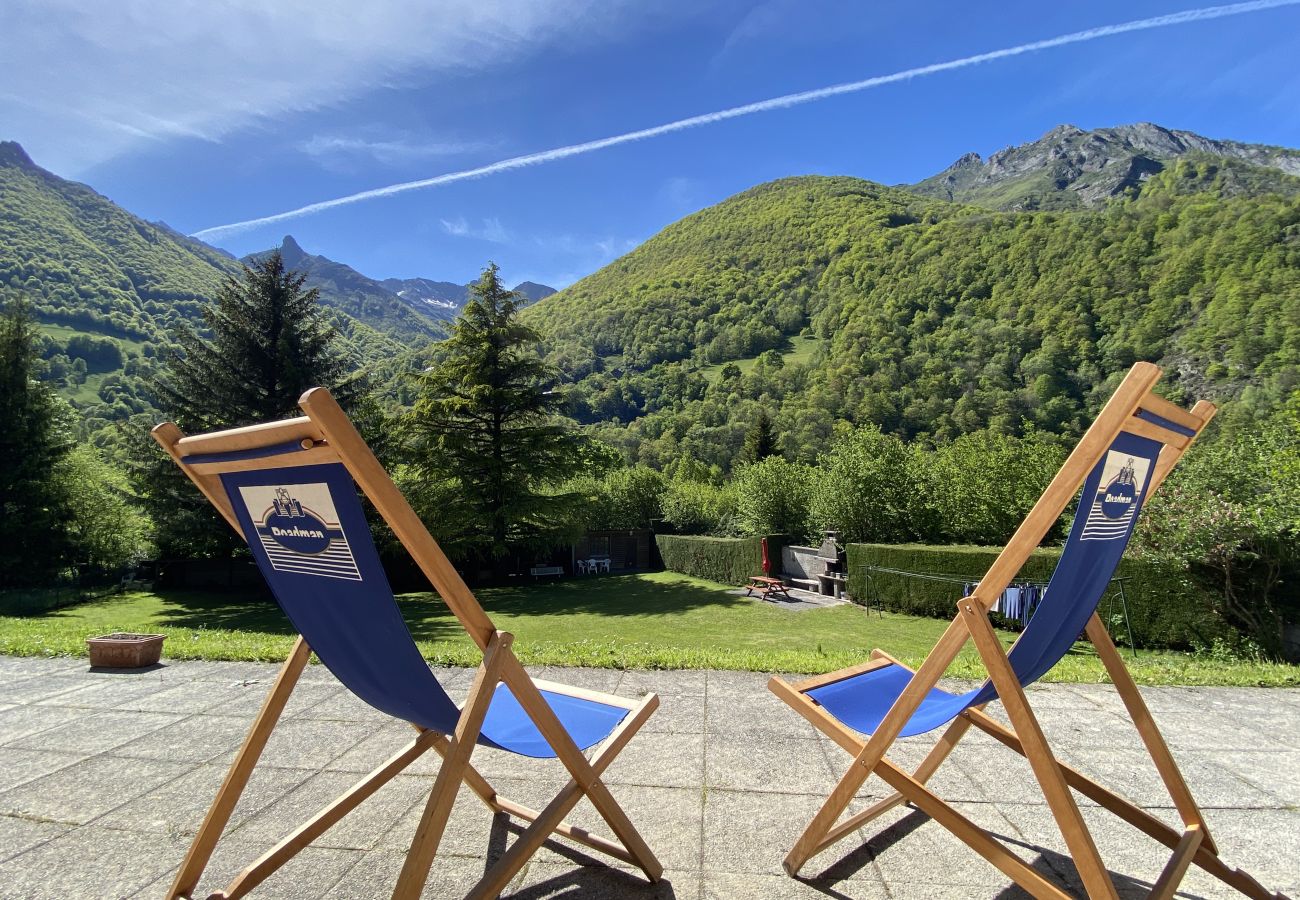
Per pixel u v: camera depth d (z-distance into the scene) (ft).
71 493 63.62
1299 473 23.25
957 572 38.37
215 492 5.42
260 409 60.03
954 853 6.95
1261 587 24.77
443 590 4.73
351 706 11.67
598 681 13.34
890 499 48.78
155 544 63.98
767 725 10.81
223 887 6.27
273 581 5.13
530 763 9.33
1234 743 10.32
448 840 7.20
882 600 43.45
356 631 4.84
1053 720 11.29
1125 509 5.56
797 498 60.08
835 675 7.63
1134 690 6.35
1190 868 6.77
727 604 49.73
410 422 63.52
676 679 13.52
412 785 8.55
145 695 12.41
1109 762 9.48
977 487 43.86
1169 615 27.30
